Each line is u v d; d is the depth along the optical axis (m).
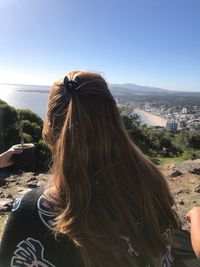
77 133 1.21
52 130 1.29
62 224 1.15
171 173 7.56
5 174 7.25
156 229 1.28
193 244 1.33
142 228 1.26
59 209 1.18
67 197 1.19
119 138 1.26
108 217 1.19
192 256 2.68
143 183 1.27
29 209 1.19
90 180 1.20
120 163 1.25
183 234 2.81
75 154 1.20
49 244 1.16
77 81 1.27
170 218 1.36
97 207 1.18
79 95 1.25
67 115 1.24
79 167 1.20
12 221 1.19
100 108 1.25
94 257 1.15
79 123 1.22
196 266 2.66
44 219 1.17
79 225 1.15
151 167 1.34
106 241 1.17
